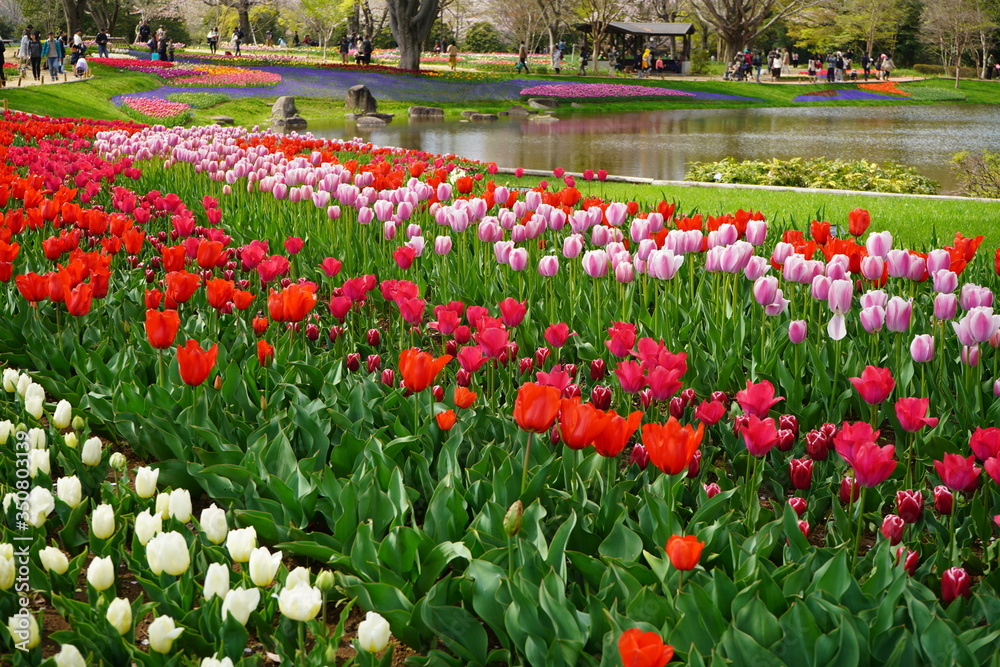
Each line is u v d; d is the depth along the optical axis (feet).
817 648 7.51
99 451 11.11
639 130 105.60
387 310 20.48
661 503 9.75
